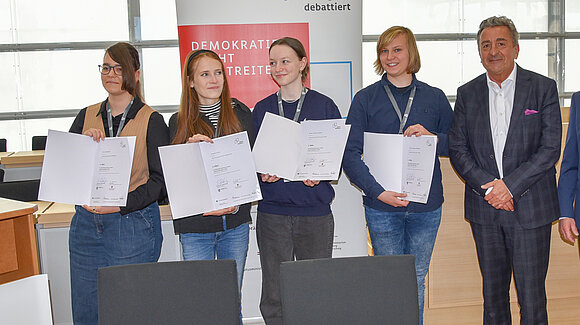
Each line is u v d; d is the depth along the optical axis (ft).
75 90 25.02
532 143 7.21
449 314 9.59
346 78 10.20
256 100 10.09
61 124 25.16
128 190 6.83
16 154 18.45
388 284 5.01
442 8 26.78
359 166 7.79
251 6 9.85
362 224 10.48
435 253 9.37
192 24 9.80
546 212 7.31
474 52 27.07
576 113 6.97
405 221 7.95
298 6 9.94
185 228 7.09
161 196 7.00
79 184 6.56
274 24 9.93
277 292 8.19
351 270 5.02
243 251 7.47
